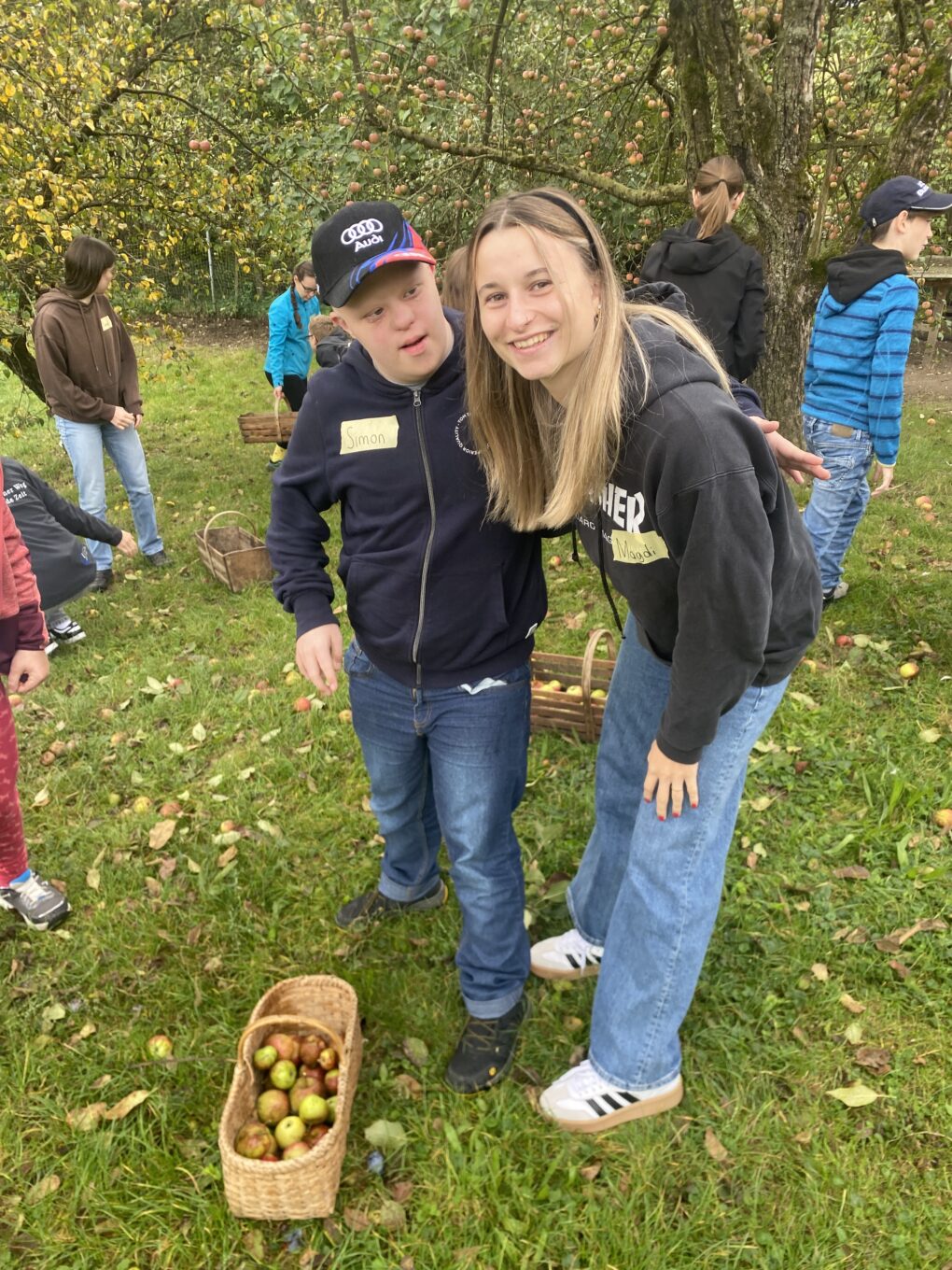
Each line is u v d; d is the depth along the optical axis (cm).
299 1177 188
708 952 260
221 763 369
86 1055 246
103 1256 199
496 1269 190
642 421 143
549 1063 232
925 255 1053
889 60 758
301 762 364
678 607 166
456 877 219
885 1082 221
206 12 866
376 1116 221
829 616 445
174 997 262
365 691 217
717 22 580
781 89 602
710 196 464
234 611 525
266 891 298
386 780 232
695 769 168
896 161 594
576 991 252
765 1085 222
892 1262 186
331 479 198
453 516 190
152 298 782
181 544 637
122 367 555
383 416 188
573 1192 202
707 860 186
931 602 449
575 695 349
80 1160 217
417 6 634
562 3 661
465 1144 215
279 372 780
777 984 249
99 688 440
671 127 757
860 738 349
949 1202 195
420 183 665
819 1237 190
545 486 178
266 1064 217
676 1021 204
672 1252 188
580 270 143
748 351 490
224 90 848
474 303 160
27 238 663
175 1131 225
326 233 169
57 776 370
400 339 173
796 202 632
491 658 201
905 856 287
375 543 198
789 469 181
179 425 1044
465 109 646
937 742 342
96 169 761
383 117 630
